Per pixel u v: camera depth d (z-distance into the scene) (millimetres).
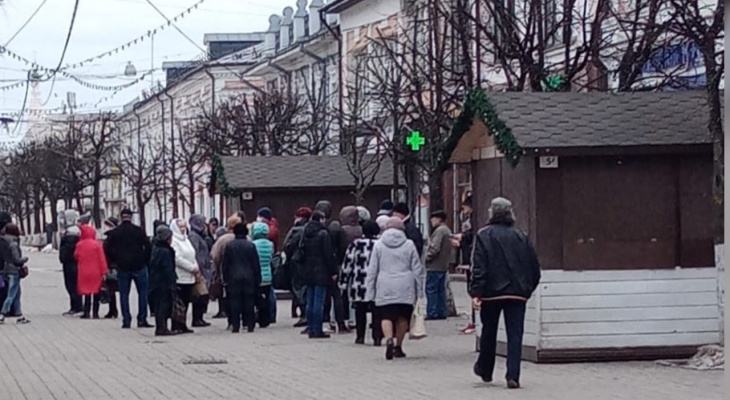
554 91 18094
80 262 25453
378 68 37562
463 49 23078
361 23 45406
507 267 13133
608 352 15398
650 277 15484
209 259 24734
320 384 14180
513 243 13195
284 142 44656
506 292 13117
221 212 42656
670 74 20500
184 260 21781
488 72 28266
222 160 32406
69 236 26547
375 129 30094
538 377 14125
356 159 31406
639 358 15453
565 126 15422
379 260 16703
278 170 31938
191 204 56812
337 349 18344
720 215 15180
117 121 79312
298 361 16781
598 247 15414
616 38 25625
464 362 16172
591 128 15422
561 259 15359
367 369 15609
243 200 31328
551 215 15352
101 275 25469
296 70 55000
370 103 39062
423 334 17219
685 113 15875
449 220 38844
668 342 15500
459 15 23328
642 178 15516
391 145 27250
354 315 21266
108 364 16812
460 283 36062
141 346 19375
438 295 22891
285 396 13195
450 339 19359
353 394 13219
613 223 15445
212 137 50000
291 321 24234
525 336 15609
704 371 14391
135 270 23094
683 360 15352
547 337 15328
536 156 15227
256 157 32781
